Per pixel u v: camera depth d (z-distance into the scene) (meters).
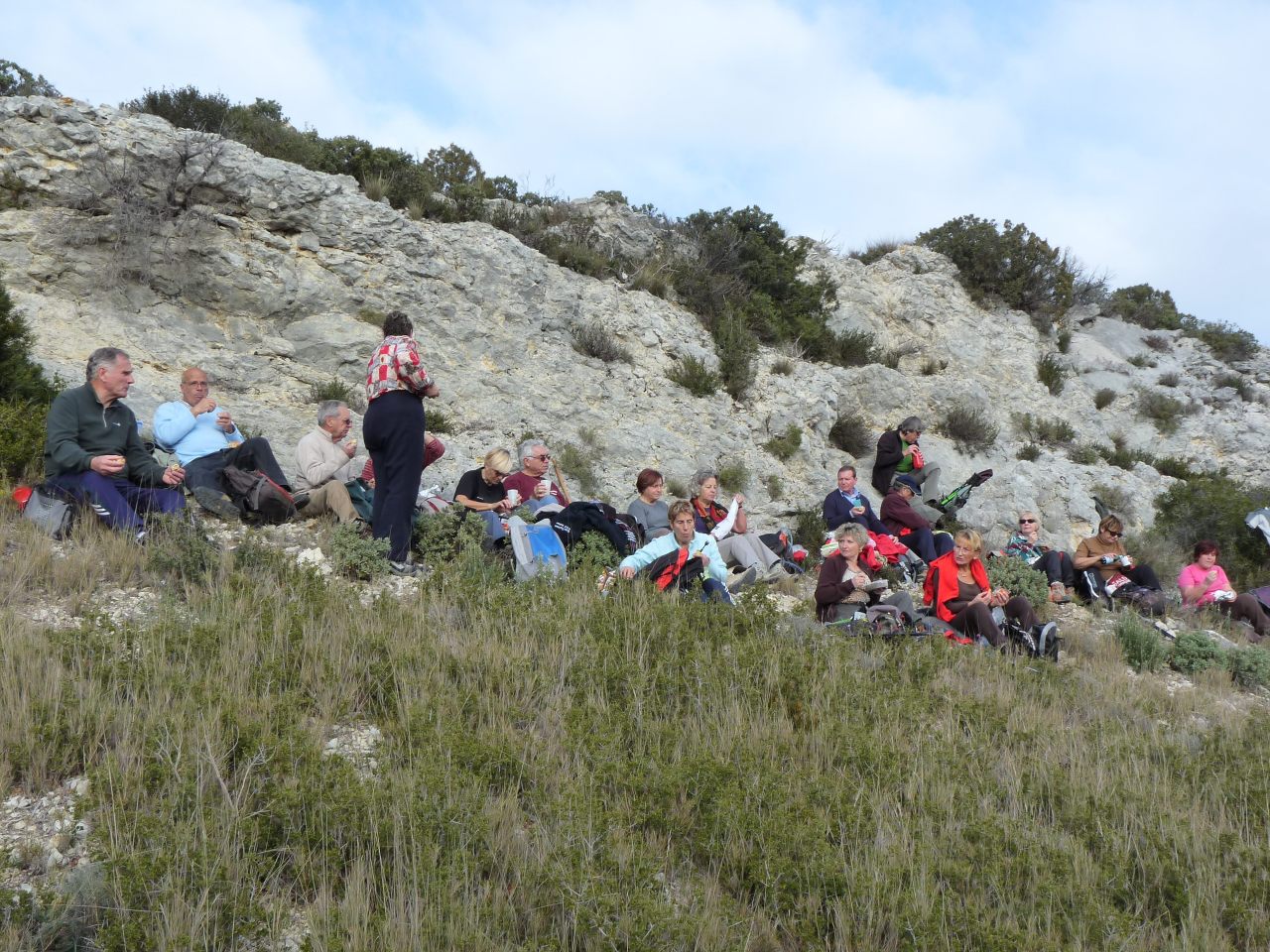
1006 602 9.12
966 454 18.86
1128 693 8.29
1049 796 5.59
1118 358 24.97
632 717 5.84
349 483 9.53
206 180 12.67
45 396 9.73
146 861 3.87
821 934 4.18
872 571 9.46
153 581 7.22
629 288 17.50
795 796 5.14
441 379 13.65
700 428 15.40
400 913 3.82
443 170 18.75
